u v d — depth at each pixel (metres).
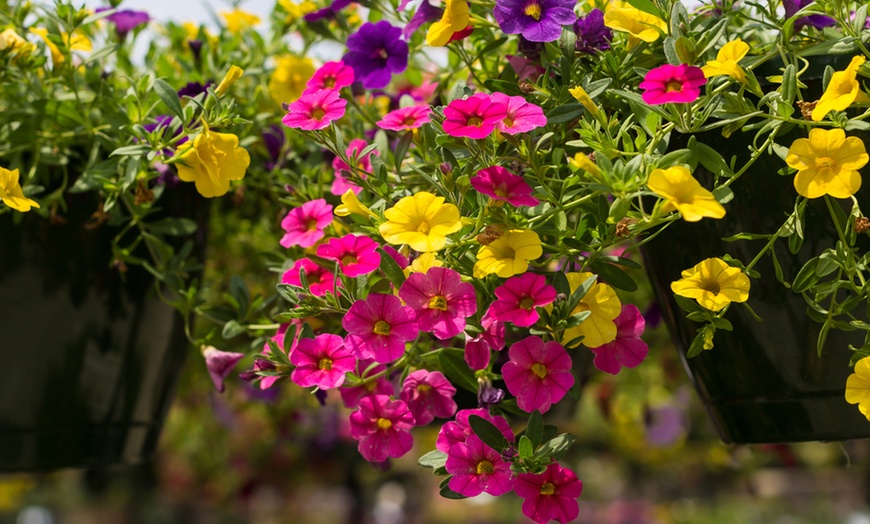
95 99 0.91
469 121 0.74
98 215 0.90
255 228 1.06
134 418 0.93
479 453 0.74
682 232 0.79
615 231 0.74
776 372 0.78
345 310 0.76
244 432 1.71
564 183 0.75
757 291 0.77
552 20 0.78
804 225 0.76
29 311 0.89
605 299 0.74
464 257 0.76
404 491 6.91
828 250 0.74
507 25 0.77
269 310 0.99
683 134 0.77
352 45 0.87
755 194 0.77
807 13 0.75
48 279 0.89
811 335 0.76
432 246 0.72
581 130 0.74
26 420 0.89
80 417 0.90
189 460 2.21
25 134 0.90
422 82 1.02
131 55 1.02
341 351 0.75
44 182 0.91
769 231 0.76
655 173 0.69
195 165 0.81
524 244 0.73
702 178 0.77
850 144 0.71
